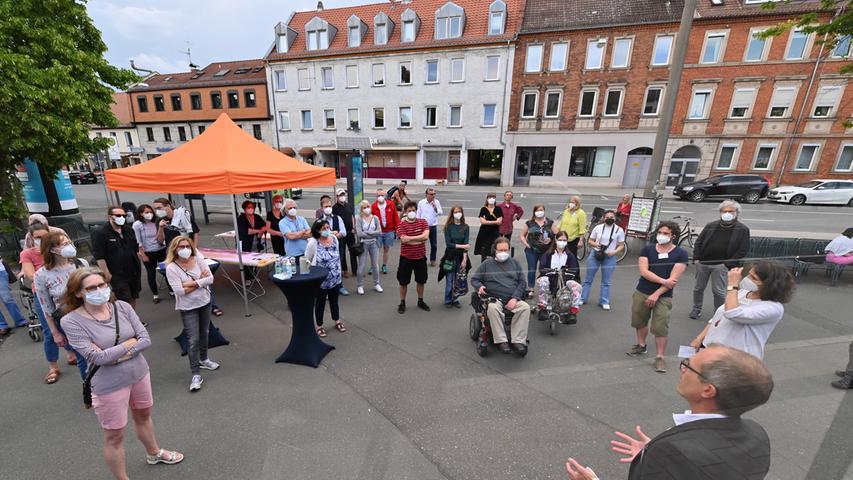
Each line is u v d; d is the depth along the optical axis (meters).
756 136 18.66
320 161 26.47
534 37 20.56
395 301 5.48
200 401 3.11
